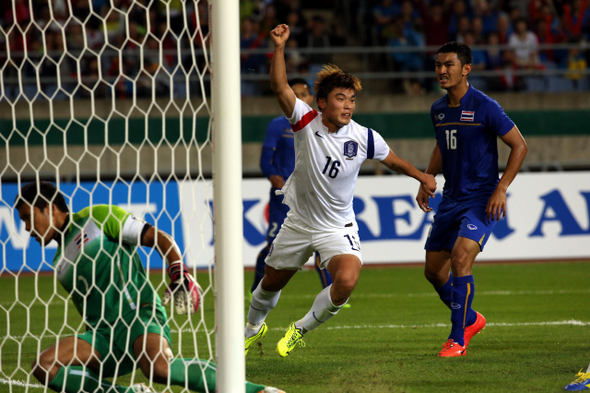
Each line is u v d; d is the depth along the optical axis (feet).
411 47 181.06
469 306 51.90
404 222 128.57
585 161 168.45
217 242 34.06
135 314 35.96
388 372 46.39
